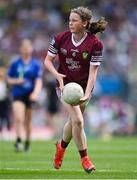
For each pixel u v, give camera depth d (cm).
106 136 5041
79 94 1739
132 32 6325
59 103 5178
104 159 2722
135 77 5409
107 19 6488
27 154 3025
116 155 2975
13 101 3225
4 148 3447
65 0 6688
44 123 5122
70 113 1820
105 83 5344
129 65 5594
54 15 6538
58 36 1852
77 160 2669
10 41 6094
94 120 5059
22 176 1723
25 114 3225
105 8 6588
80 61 1834
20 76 3219
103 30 1841
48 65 1867
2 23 6400
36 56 5938
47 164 2442
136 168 2230
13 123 4888
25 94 3216
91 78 1820
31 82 3225
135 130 5228
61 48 1845
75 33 1814
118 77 5391
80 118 1816
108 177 1716
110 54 5781
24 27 6341
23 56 3234
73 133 1834
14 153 3081
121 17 6512
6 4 6600
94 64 1822
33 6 6638
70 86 1748
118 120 5178
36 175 1756
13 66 3238
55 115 5134
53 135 5072
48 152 3178
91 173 1839
